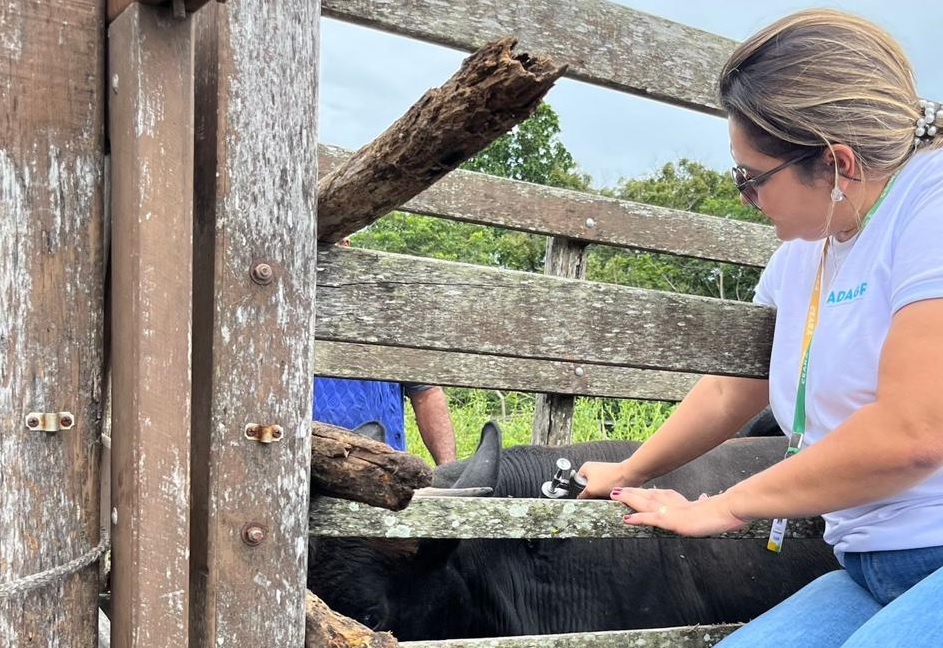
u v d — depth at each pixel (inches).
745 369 96.0
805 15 78.4
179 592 59.0
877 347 76.9
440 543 102.0
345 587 100.5
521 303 81.8
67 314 58.0
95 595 60.6
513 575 117.0
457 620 110.4
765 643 80.4
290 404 66.4
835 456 72.9
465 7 110.5
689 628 96.6
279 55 65.1
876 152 75.3
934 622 68.0
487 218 159.5
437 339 77.8
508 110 58.2
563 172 816.9
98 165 59.0
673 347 91.0
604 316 86.4
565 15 120.6
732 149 82.3
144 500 57.5
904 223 75.6
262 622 65.8
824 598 84.7
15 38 55.6
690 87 134.9
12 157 55.8
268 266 65.1
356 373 151.6
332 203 73.8
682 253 182.7
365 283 74.9
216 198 63.5
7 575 55.9
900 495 77.4
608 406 292.0
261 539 65.4
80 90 58.1
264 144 64.8
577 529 88.5
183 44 56.9
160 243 57.0
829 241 85.0
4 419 55.9
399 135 64.6
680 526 84.6
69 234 57.9
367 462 71.2
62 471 57.9
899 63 78.2
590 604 120.8
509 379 167.8
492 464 105.7
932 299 69.3
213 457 63.9
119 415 60.2
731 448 140.2
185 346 58.4
